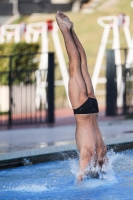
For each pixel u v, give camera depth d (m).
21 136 31.55
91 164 18.66
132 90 47.56
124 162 23.00
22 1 91.31
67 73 51.56
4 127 39.28
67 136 30.20
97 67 50.91
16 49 55.59
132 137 26.50
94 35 80.19
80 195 17.53
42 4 92.12
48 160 24.27
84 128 18.59
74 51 19.00
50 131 34.25
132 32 75.88
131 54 50.28
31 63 55.16
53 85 40.16
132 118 40.53
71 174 21.20
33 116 47.47
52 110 40.34
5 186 19.31
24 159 23.52
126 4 89.12
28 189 18.72
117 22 49.34
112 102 42.28
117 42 49.53
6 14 90.81
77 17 89.62
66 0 97.44
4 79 52.44
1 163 22.75
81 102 18.55
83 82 18.80
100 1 96.19
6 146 25.91
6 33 57.53
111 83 42.22
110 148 25.50
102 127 34.56
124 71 42.03
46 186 19.11
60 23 19.20
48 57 39.81
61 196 17.47
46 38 49.44
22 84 49.19
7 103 52.47
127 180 19.55
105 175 19.42
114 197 17.12
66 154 24.66
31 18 88.81
